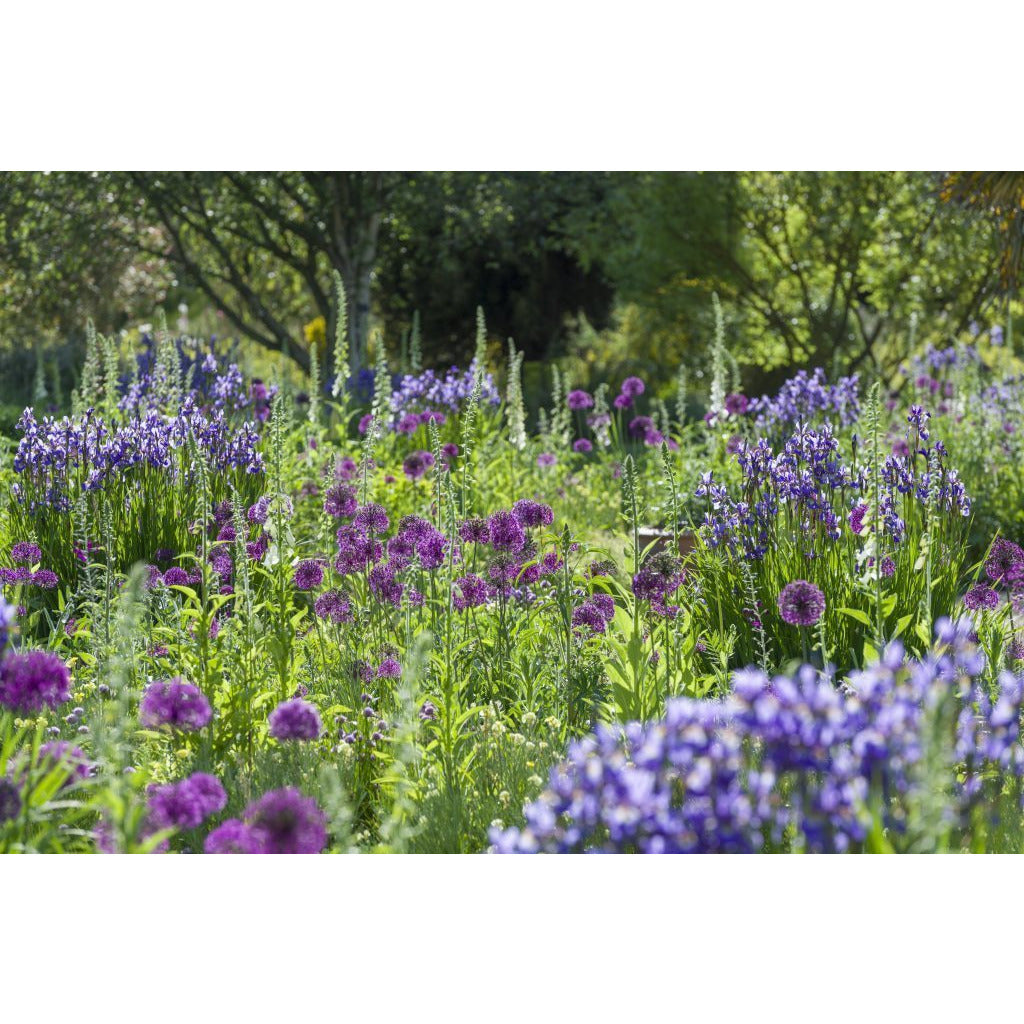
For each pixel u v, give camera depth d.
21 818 3.07
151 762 3.95
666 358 22.70
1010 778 3.16
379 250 25.17
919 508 5.86
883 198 19.44
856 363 19.92
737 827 2.24
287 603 4.93
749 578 5.34
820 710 2.23
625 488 4.81
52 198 20.16
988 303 18.25
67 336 21.16
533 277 25.19
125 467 7.07
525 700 4.73
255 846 2.77
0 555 6.69
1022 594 5.16
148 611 5.00
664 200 20.61
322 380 14.68
